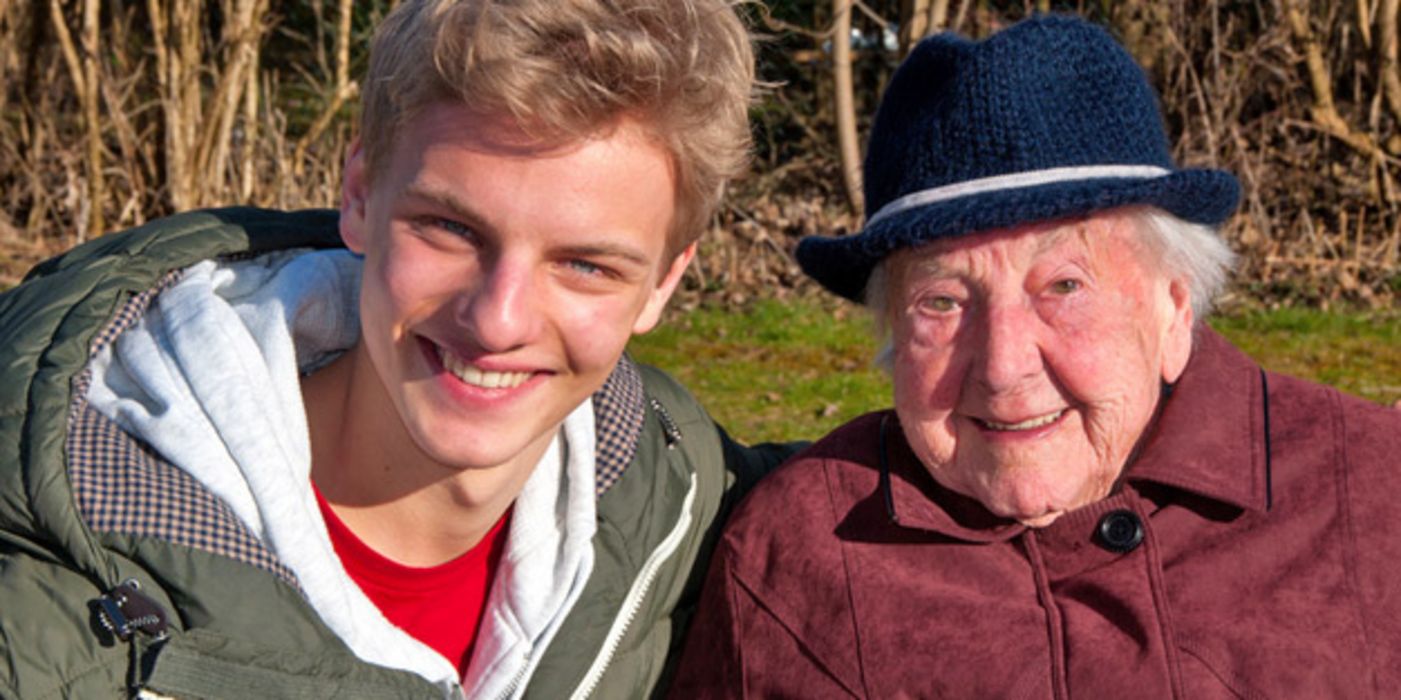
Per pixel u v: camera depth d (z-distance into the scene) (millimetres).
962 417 2088
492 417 1665
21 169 10844
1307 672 1934
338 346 1898
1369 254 10102
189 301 1779
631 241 1603
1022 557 2129
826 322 9219
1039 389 2023
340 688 1652
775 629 2133
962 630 2033
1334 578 2021
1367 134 10742
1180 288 2107
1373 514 2064
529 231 1561
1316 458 2113
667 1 1559
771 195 12211
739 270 10609
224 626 1581
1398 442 2137
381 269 1629
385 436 1793
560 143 1523
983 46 2023
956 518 2180
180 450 1664
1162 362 2129
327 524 1843
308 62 12453
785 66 12789
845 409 7082
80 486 1575
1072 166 1990
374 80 1598
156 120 10320
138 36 11328
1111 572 2057
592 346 1649
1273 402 2205
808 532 2172
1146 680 1948
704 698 2170
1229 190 2035
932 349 2066
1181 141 10227
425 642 1912
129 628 1539
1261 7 11062
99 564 1554
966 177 2021
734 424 6738
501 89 1477
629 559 2020
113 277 1770
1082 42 2021
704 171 1644
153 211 10430
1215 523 2080
